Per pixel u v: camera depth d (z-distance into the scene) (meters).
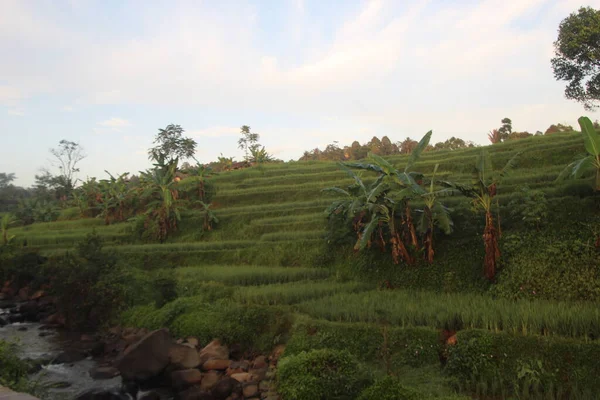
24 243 33.94
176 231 30.17
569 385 8.45
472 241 16.48
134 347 12.47
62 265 19.52
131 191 39.25
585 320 9.37
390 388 8.03
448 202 19.02
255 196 32.50
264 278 18.31
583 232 14.05
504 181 20.47
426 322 11.23
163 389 12.05
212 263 23.84
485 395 8.84
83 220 38.66
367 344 11.03
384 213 17.30
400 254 17.16
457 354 9.75
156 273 21.39
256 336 13.61
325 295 15.16
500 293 13.79
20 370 10.38
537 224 15.32
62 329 18.36
